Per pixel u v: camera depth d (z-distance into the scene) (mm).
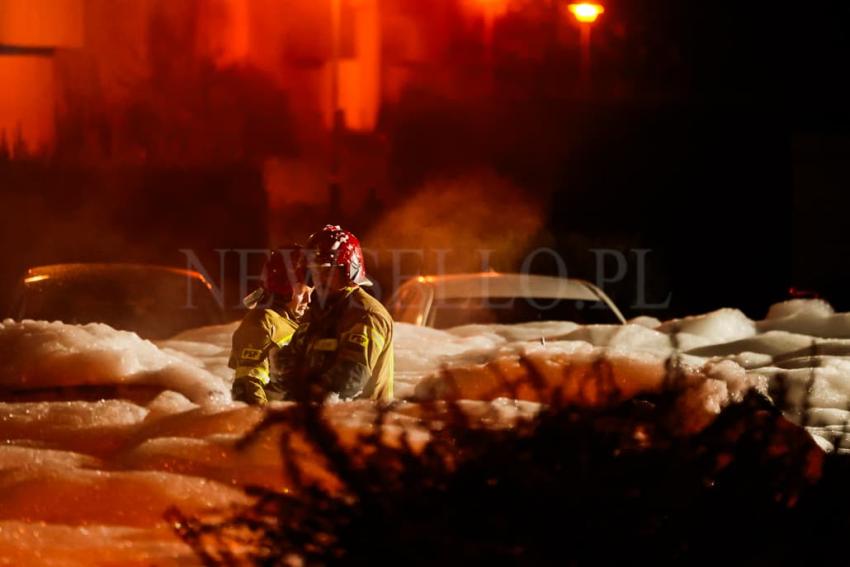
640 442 9562
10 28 96812
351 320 17078
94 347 16203
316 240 17328
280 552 8812
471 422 10617
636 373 12508
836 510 9945
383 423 10656
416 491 8961
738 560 9383
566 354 13211
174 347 26766
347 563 8758
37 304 35312
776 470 9945
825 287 92688
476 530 8812
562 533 8867
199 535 9109
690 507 9297
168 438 11062
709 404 11055
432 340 27906
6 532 9211
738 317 28984
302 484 9297
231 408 11805
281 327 17656
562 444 9188
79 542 9250
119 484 10094
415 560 8711
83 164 95000
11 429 12250
